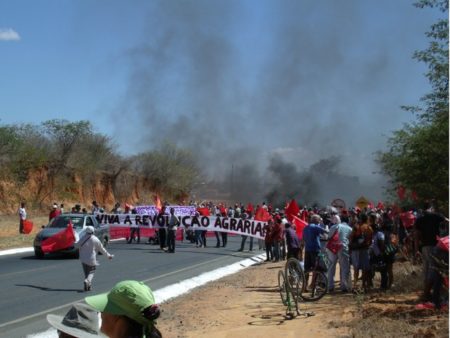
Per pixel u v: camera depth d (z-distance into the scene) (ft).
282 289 40.63
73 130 142.61
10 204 123.65
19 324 33.27
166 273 57.82
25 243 88.07
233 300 42.52
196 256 76.89
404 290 40.11
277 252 71.82
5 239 90.12
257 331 31.07
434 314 30.60
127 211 107.04
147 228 93.35
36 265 62.13
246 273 60.59
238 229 89.40
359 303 35.24
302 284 38.06
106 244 83.05
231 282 53.16
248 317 35.47
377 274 51.24
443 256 31.37
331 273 44.09
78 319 8.64
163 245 85.92
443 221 32.96
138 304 9.49
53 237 68.95
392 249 41.91
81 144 147.33
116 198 159.94
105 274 55.83
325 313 34.96
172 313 37.76
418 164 60.29
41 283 48.96
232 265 67.36
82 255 45.70
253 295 44.55
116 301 9.51
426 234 32.86
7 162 127.54
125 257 72.79
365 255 42.32
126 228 103.71
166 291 46.91
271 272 60.39
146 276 55.26
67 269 58.85
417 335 25.94
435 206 60.29
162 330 32.58
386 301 36.42
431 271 31.99
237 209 103.60
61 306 38.93
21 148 130.00
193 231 102.53
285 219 72.95
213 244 101.81
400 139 75.61
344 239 43.65
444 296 32.14
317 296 40.40
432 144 57.62
